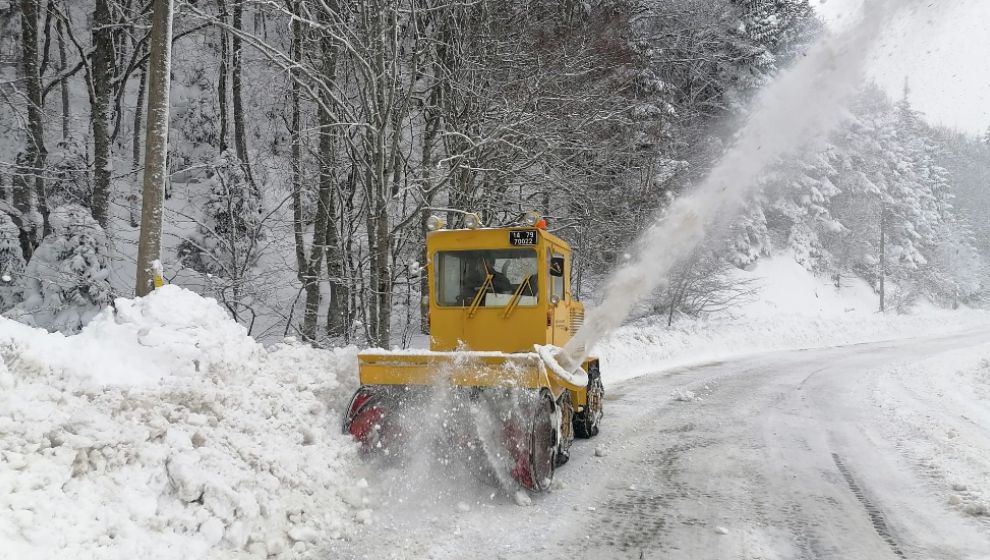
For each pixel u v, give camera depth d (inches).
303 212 682.8
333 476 217.3
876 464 283.9
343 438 246.1
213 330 244.7
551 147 546.6
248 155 753.6
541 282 266.2
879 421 387.9
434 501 219.0
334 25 450.0
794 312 1492.4
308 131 538.3
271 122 824.9
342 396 274.8
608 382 560.4
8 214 635.5
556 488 245.0
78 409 168.7
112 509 149.5
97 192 622.8
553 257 283.9
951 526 204.4
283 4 535.5
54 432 153.9
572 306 319.6
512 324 268.7
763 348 999.0
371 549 177.3
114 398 179.6
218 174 620.1
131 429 170.2
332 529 188.2
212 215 703.1
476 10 555.8
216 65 1027.3
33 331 196.9
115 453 160.4
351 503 207.3
